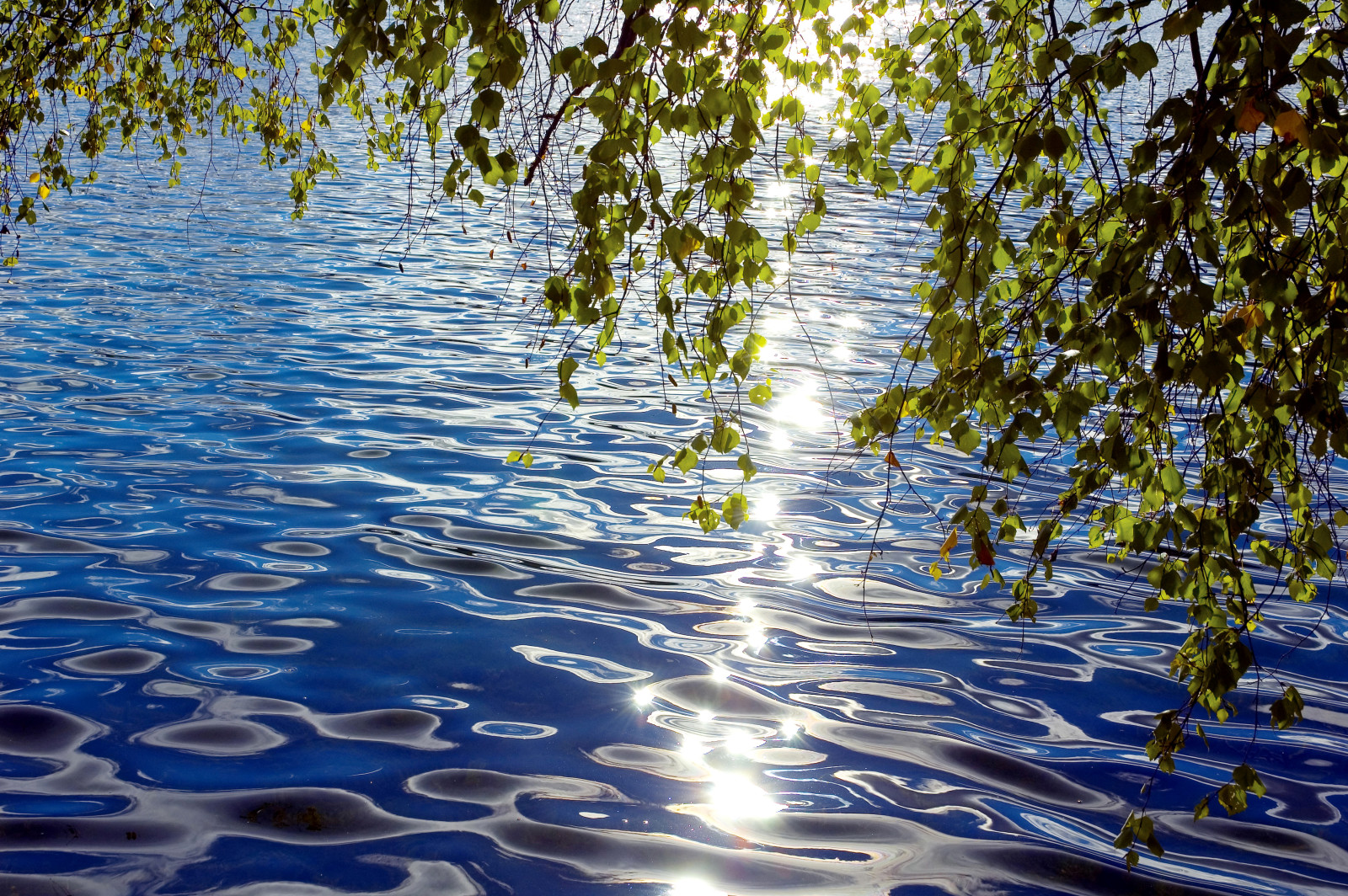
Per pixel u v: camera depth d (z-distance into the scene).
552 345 10.81
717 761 4.24
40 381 8.87
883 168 3.25
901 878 3.59
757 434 8.41
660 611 5.52
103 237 14.84
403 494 6.93
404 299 12.41
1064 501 2.62
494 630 5.23
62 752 4.11
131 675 4.67
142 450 7.48
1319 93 1.98
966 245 2.45
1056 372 2.29
